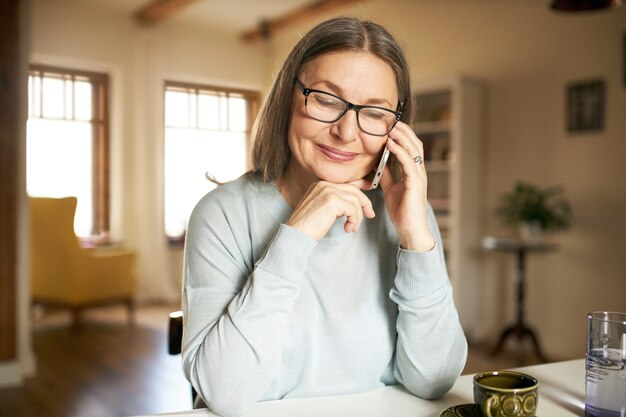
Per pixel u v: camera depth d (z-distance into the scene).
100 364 3.65
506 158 4.32
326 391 0.97
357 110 0.89
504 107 4.32
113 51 4.89
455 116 4.26
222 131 2.07
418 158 0.93
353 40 0.89
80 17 4.77
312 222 0.87
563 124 3.97
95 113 4.68
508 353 4.08
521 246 3.78
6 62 3.36
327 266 0.97
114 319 5.00
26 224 3.44
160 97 5.03
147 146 5.09
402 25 5.02
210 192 1.02
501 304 4.40
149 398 3.02
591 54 3.80
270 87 1.00
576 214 3.92
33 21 4.56
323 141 0.90
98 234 4.94
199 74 2.59
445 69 4.69
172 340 1.15
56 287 4.70
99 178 4.84
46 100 4.16
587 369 0.82
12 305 3.36
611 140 3.71
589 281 3.87
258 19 5.09
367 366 0.98
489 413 0.72
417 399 0.92
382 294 1.00
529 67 4.15
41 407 2.88
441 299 0.92
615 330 0.79
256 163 1.03
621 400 0.78
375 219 1.03
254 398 0.83
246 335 0.82
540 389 0.95
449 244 4.44
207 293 0.92
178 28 5.04
